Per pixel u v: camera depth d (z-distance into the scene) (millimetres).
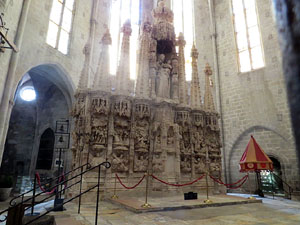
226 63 21078
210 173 13688
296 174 15594
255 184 17547
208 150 14070
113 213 7539
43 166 21344
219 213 7551
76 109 11562
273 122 17109
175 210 8047
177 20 25375
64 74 18656
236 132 19078
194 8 24578
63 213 7453
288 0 630
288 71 607
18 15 14047
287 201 12242
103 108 11398
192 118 14078
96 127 11250
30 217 6348
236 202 9586
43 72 19406
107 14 23703
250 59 19766
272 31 18422
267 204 9695
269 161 12055
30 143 22203
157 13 16141
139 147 11992
